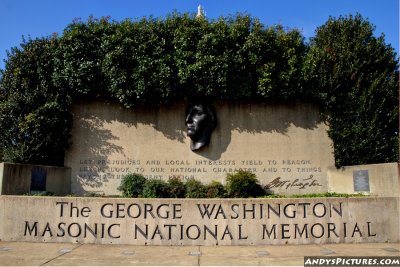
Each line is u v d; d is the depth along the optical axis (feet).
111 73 49.73
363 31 52.47
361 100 50.01
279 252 32.68
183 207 36.22
